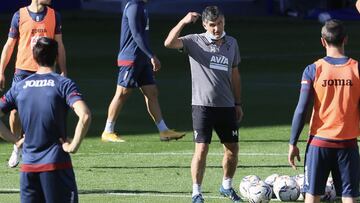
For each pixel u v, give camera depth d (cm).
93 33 10488
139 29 4075
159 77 6988
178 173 3559
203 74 2953
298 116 2412
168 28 10919
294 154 2439
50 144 2222
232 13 13200
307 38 10038
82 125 2173
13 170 3625
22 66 3603
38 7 3597
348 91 2405
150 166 3709
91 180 3425
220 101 2958
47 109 2211
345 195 2442
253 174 3525
